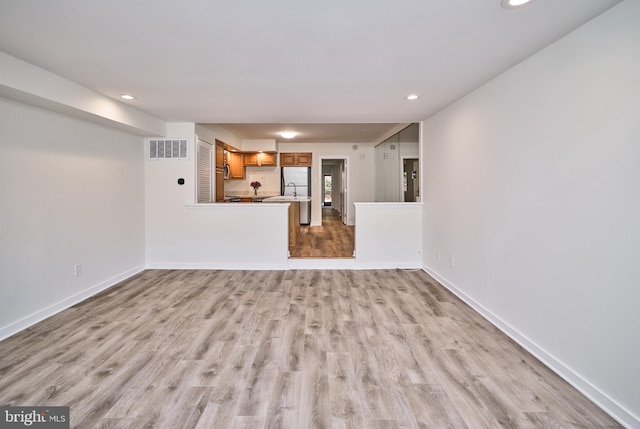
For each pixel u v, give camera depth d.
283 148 8.53
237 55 2.35
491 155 2.91
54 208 3.11
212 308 3.26
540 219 2.30
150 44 2.17
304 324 2.88
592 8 1.74
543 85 2.25
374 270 4.77
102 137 3.80
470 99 3.28
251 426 1.66
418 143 5.02
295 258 4.88
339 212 11.94
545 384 2.02
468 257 3.36
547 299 2.24
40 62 2.48
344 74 2.74
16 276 2.72
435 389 1.96
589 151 1.89
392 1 1.67
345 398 1.88
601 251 1.81
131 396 1.88
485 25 1.93
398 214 4.85
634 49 1.62
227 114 4.19
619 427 1.66
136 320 2.95
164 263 4.82
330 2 1.68
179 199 4.78
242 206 4.80
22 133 2.78
